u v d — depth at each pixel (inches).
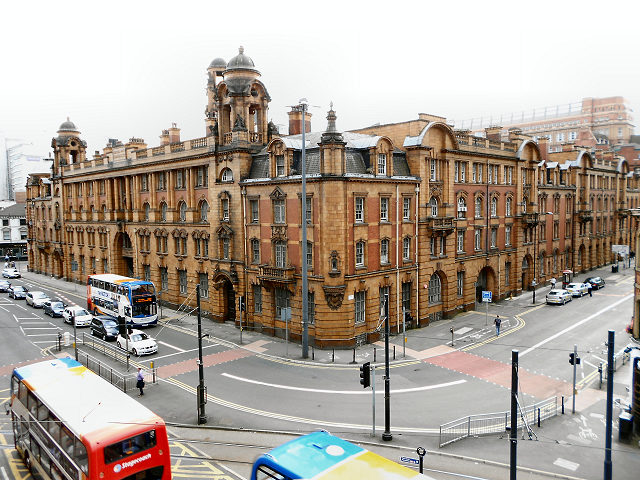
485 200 2112.5
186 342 1656.0
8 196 7140.8
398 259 1684.3
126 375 1278.3
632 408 956.0
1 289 2800.2
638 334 1300.4
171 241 2160.4
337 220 1481.3
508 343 1594.5
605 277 2923.2
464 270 2006.6
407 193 1706.4
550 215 2640.3
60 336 1612.9
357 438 965.8
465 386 1238.9
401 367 1381.6
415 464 845.2
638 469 844.0
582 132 4527.6
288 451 582.2
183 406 1132.5
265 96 1855.3
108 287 1988.2
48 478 761.6
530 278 2490.2
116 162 2512.3
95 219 2755.9
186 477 823.7
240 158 1754.4
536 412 1079.6
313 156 1565.0
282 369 1370.6
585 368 1362.0
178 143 2052.2
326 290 1493.6
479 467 848.3
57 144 3152.1
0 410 1120.2
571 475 824.3
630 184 3786.9
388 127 1899.6
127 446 650.2
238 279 1796.3
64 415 701.9
